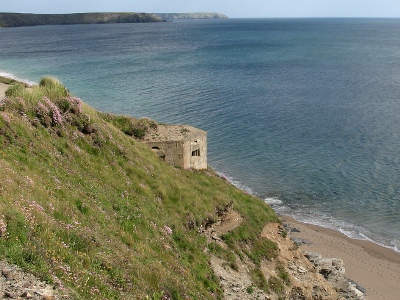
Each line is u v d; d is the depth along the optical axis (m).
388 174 50.75
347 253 37.03
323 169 52.31
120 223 19.52
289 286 25.23
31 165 18.75
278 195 46.88
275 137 62.16
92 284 12.84
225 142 59.84
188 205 25.55
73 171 21.14
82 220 16.86
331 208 44.59
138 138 31.39
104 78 100.00
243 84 97.94
